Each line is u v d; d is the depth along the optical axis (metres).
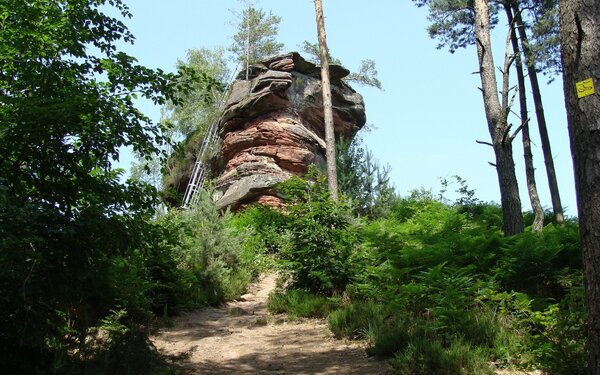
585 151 4.39
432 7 22.77
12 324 5.25
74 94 5.57
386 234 10.58
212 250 13.48
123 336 6.94
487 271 8.98
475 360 6.34
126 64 6.16
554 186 18.30
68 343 6.12
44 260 5.09
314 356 7.71
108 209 5.87
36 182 5.81
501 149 11.51
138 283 9.56
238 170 24.67
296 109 26.55
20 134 5.38
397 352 7.09
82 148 5.91
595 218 4.24
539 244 8.62
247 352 8.27
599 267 4.16
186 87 6.72
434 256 9.28
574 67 4.59
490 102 12.07
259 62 27.42
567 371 5.34
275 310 10.99
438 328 7.31
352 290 10.27
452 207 21.50
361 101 30.22
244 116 26.36
